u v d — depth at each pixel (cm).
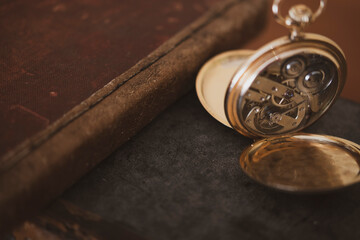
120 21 30
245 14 32
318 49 23
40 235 25
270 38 43
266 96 24
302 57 23
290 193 23
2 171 22
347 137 27
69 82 26
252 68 23
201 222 23
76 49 28
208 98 28
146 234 23
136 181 25
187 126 27
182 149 26
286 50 23
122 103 25
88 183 25
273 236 23
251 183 24
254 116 24
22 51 28
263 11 34
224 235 23
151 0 32
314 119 26
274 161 24
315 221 23
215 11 32
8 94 25
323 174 23
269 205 24
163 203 24
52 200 24
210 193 24
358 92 40
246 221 23
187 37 29
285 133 25
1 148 23
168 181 25
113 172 25
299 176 23
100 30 30
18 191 22
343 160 24
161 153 26
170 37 29
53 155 23
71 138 24
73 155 23
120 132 25
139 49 28
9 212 22
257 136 25
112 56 28
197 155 26
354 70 41
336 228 23
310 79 24
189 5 32
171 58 28
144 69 27
